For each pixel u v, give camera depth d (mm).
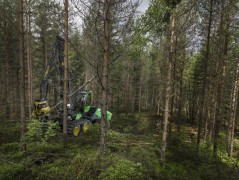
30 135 9367
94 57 7008
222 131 23938
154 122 23625
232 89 19672
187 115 34188
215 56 15859
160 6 8375
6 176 6980
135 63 31234
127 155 9453
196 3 9352
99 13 6316
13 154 8820
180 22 9445
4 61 22469
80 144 10797
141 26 7684
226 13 11289
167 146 12891
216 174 9430
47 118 11367
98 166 7426
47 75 11352
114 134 13070
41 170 7488
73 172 7281
